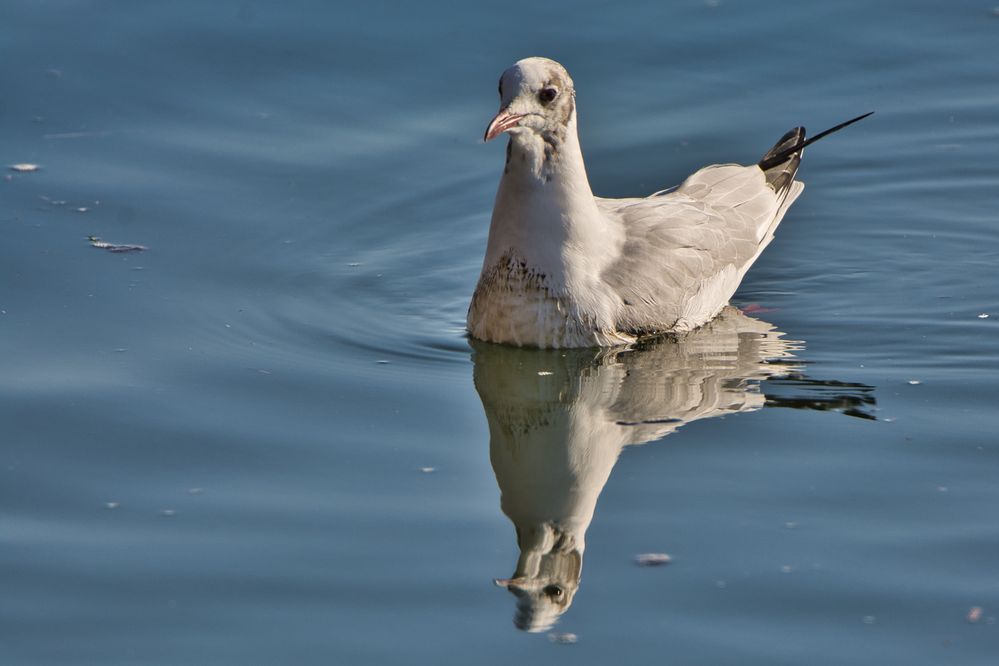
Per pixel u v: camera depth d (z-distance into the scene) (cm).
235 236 1617
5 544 1073
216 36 1980
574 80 1897
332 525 1104
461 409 1298
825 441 1217
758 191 1603
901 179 1762
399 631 977
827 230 1686
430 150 1781
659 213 1490
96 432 1231
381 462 1202
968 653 936
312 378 1345
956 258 1609
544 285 1389
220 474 1177
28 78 1884
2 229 1591
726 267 1511
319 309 1490
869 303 1520
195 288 1509
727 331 1470
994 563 1029
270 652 954
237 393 1306
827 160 1797
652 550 1066
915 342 1419
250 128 1814
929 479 1146
